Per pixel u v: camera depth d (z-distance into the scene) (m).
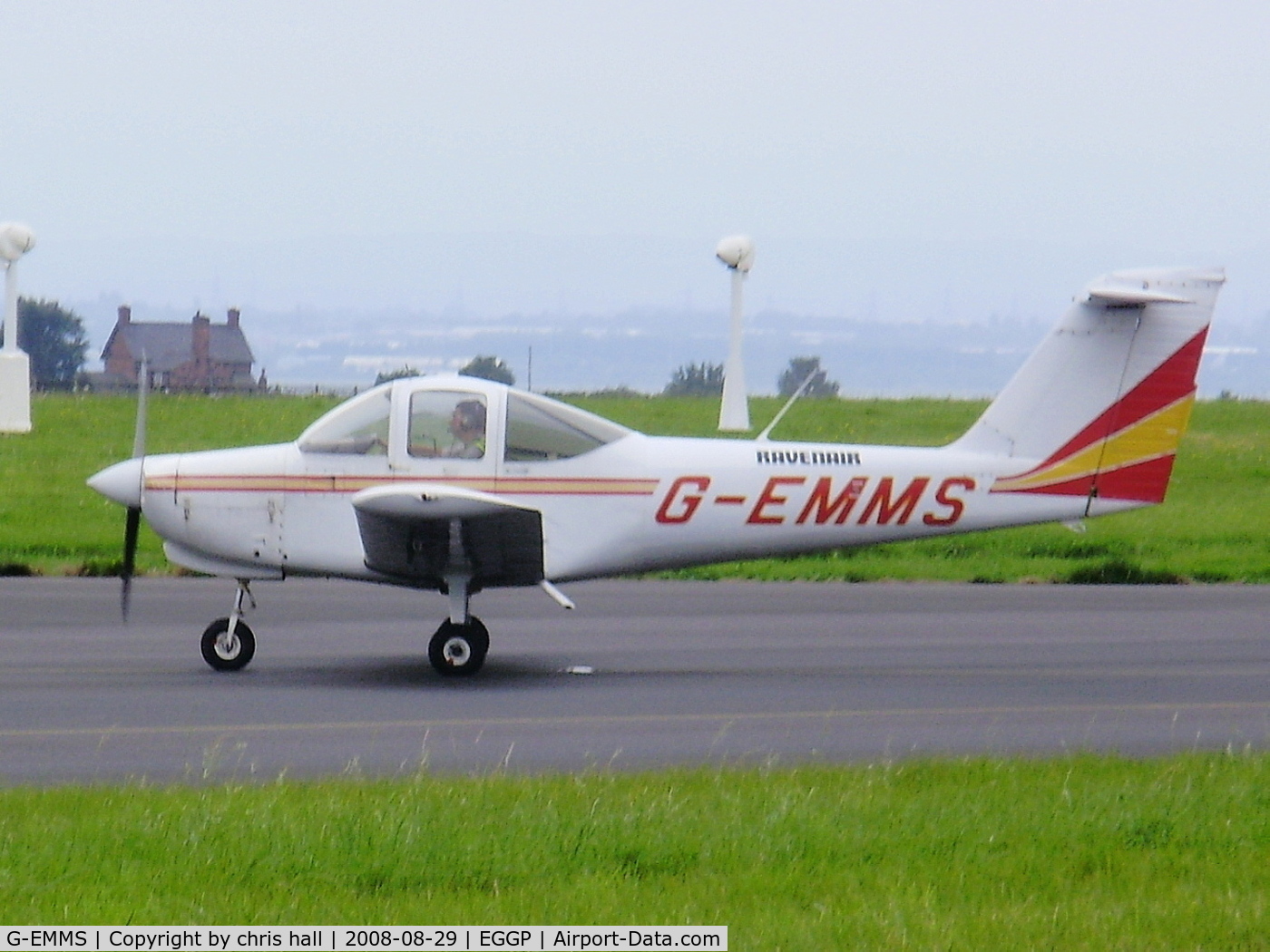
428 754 30.64
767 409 106.69
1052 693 38.38
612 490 40.22
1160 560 64.12
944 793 26.88
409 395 39.75
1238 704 37.19
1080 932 20.14
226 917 20.48
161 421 95.88
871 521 41.22
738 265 94.38
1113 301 40.97
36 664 40.28
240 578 40.16
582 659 42.28
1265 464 91.00
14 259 89.44
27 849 22.61
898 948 19.59
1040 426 41.53
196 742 31.52
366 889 21.84
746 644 45.09
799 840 23.72
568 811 24.88
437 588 40.25
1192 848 24.11
